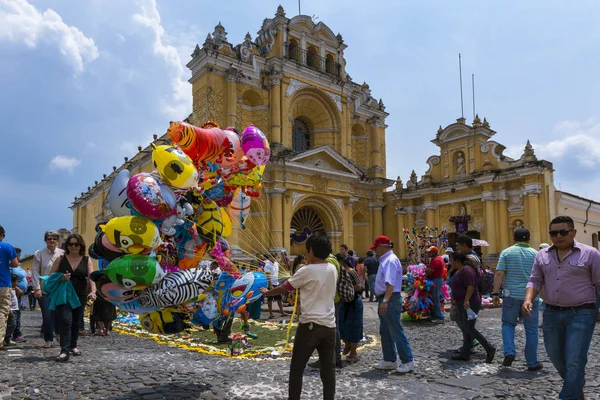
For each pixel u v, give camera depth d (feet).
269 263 33.60
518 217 84.43
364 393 19.24
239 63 84.12
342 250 41.98
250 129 24.93
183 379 21.12
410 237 64.85
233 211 25.79
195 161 22.39
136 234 17.88
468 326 24.77
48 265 29.68
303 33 94.07
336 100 97.60
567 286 16.53
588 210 91.71
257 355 26.99
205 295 20.26
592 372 22.34
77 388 19.48
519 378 21.53
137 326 39.52
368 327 39.01
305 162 86.89
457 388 20.01
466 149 93.81
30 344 30.94
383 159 108.06
